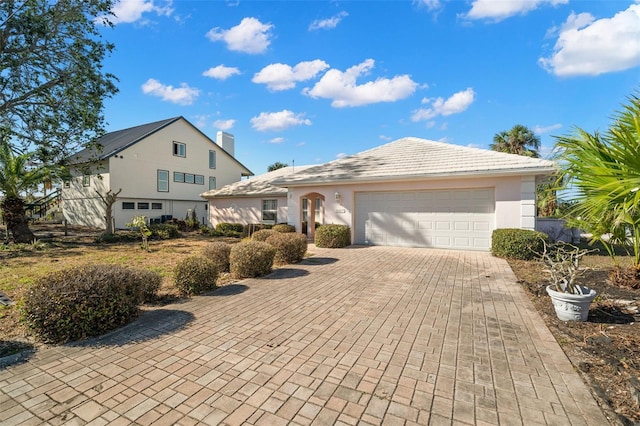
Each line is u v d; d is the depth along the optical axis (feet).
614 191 13.55
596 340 11.68
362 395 8.70
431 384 9.20
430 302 17.12
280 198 61.16
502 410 7.99
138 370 10.17
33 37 40.60
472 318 14.61
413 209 38.88
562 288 14.48
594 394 8.54
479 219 35.27
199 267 19.26
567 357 10.67
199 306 16.72
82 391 9.01
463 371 9.90
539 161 31.99
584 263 27.86
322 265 27.86
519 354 10.98
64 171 52.06
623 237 17.63
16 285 21.68
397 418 7.74
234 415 7.92
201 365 10.46
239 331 13.30
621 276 18.15
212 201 72.49
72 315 12.41
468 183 35.06
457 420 7.64
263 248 24.18
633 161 12.85
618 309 14.69
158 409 8.18
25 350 11.68
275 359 10.82
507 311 15.51
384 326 13.74
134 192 71.10
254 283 21.62
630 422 7.39
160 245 44.24
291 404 8.34
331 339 12.42
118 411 8.11
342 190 42.55
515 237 29.50
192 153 84.12
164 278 23.70
